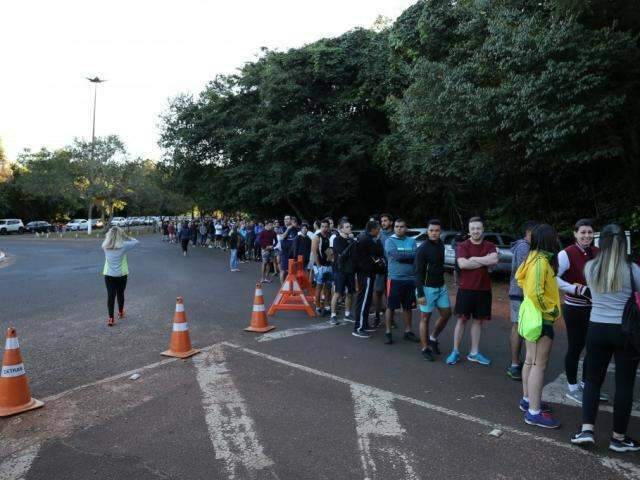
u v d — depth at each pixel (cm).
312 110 2577
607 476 360
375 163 2311
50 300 1090
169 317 906
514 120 1036
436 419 458
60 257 2383
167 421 453
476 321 639
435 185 1834
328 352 682
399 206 2644
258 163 2553
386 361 641
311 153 2289
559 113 954
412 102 1330
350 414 469
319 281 955
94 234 5169
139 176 5056
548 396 525
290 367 613
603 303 398
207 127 2802
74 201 5681
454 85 1162
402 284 726
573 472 365
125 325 839
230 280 1459
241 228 2172
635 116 1104
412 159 1672
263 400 504
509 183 1594
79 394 521
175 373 588
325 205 2691
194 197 3772
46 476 360
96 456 390
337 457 387
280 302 944
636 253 1170
